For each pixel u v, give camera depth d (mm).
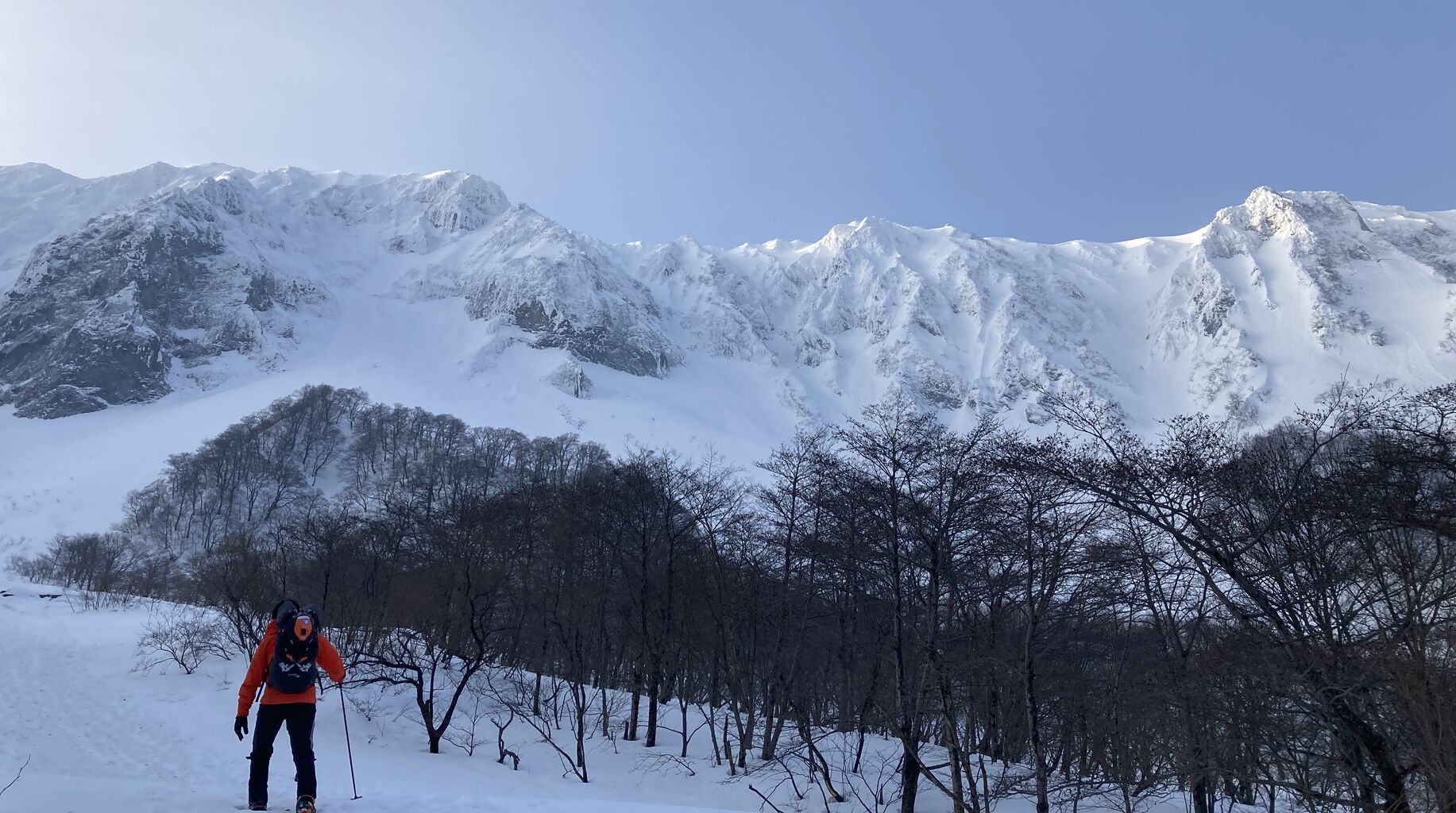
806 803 24359
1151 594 20703
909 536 22109
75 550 93125
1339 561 17688
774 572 30141
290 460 133125
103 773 19188
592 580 33750
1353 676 14719
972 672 23250
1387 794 14438
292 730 9344
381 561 39000
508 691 34531
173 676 31609
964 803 18969
